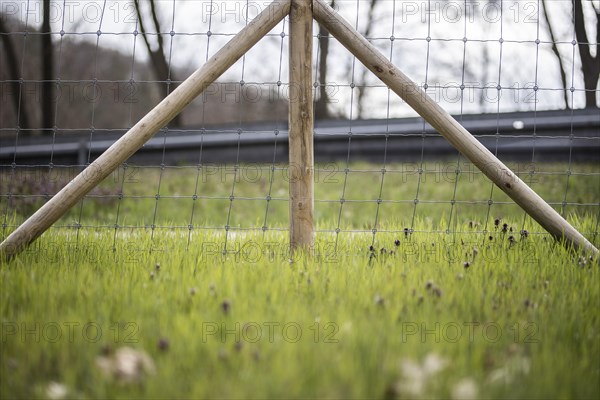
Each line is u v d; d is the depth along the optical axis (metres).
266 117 24.14
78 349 2.91
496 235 5.37
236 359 2.75
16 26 20.94
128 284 3.73
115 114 24.58
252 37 4.79
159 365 2.71
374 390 2.49
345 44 4.86
